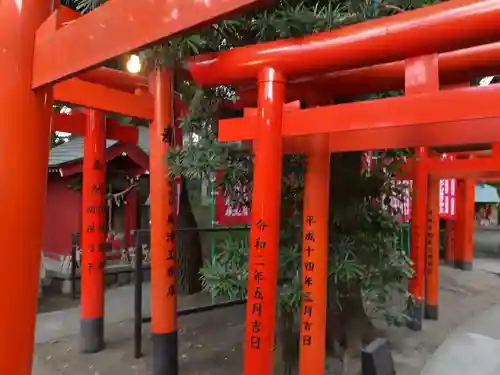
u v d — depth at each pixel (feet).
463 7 6.91
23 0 6.06
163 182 14.16
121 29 5.64
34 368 15.11
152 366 15.15
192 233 27.25
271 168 9.03
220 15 5.02
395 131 11.44
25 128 6.05
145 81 15.87
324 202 11.24
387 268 13.58
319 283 11.29
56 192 31.91
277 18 10.53
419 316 20.21
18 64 6.01
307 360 11.30
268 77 9.04
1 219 5.88
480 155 25.81
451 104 7.39
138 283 16.28
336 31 8.40
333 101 12.56
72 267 25.99
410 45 7.54
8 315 5.92
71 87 12.67
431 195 22.84
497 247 52.90
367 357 13.99
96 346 16.69
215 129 13.30
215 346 17.37
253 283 9.12
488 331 20.47
